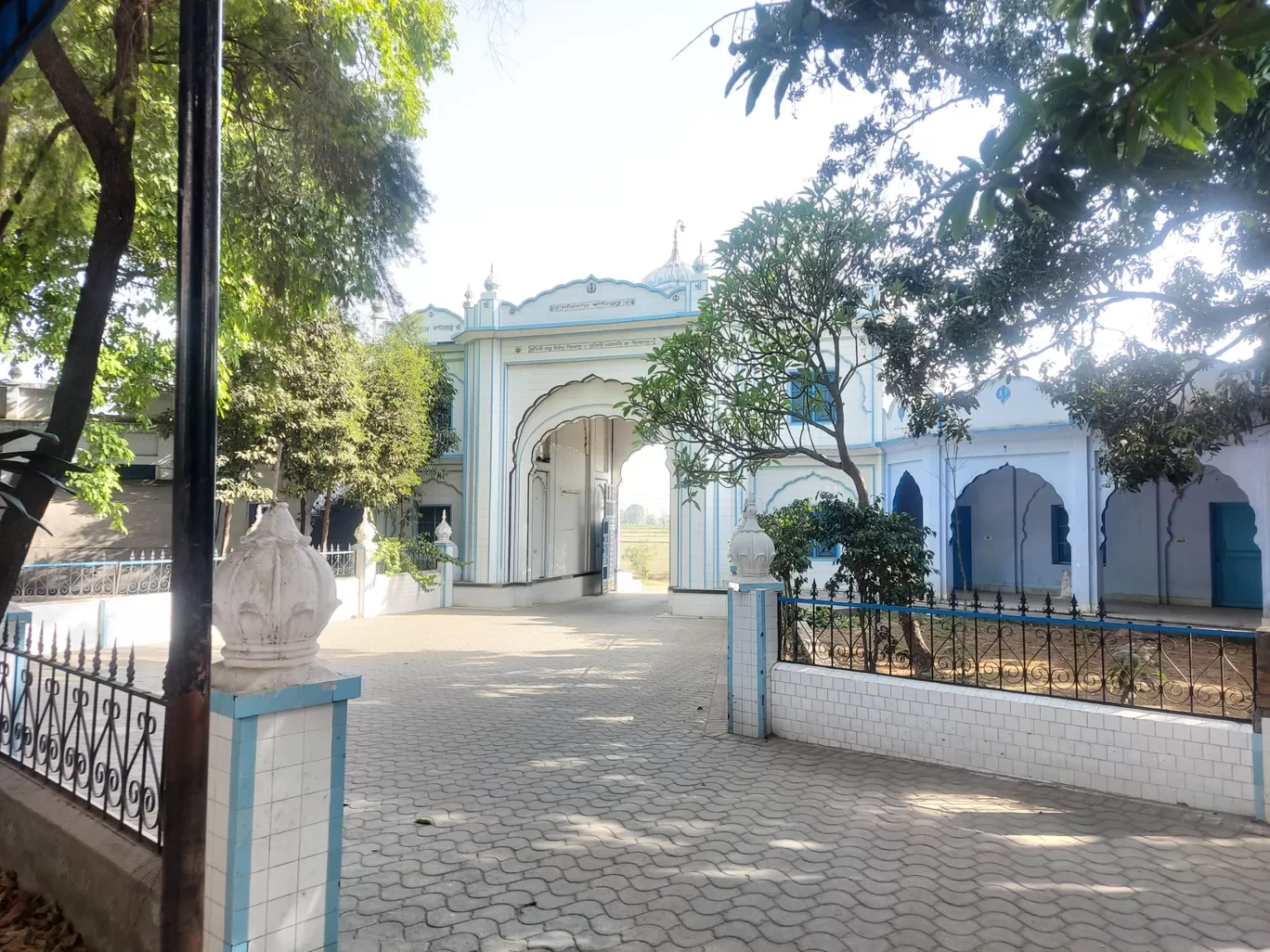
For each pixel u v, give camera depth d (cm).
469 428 1692
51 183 498
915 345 653
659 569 3566
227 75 552
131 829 304
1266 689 415
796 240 691
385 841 396
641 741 591
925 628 737
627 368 1591
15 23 222
